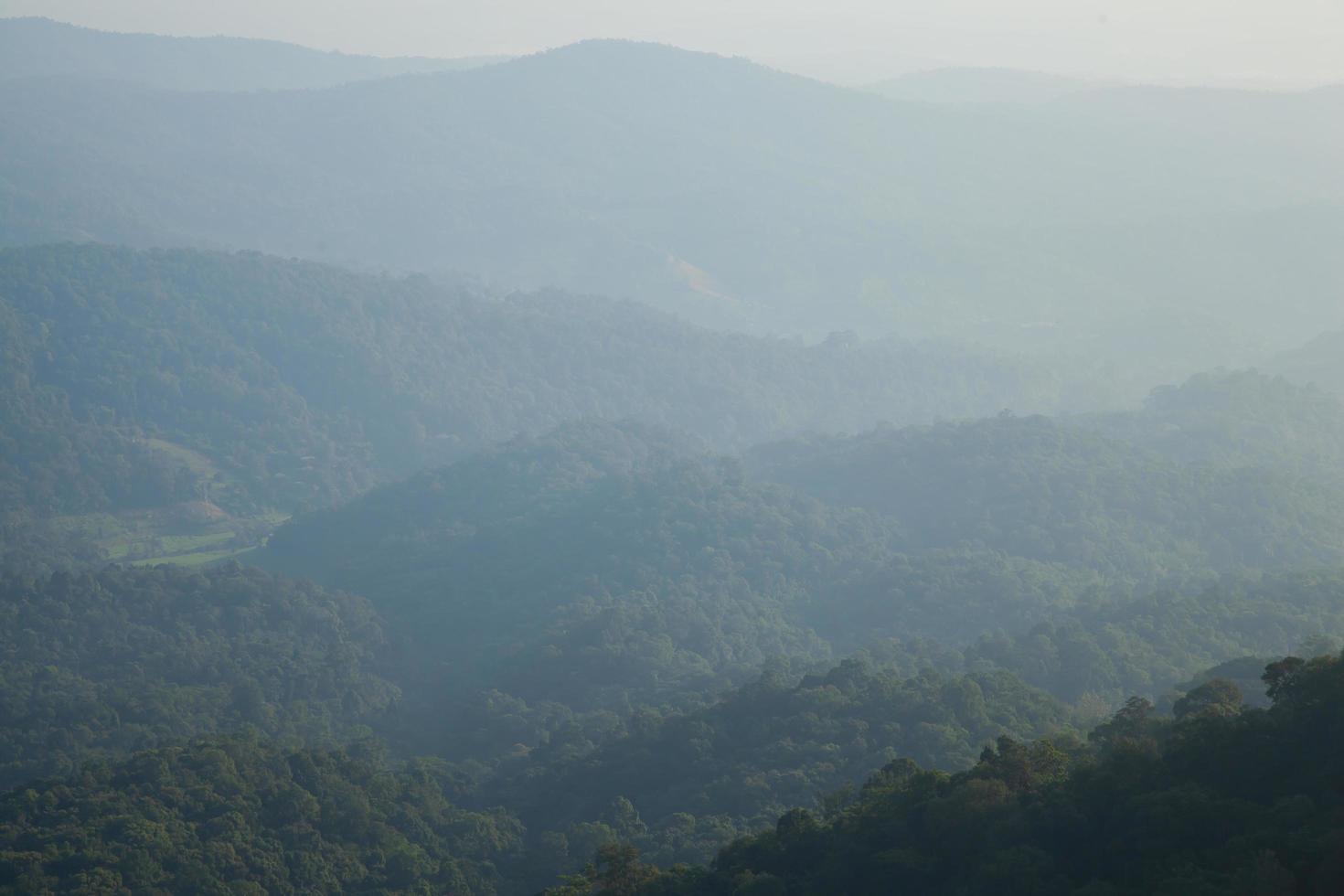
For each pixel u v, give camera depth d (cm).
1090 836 5797
